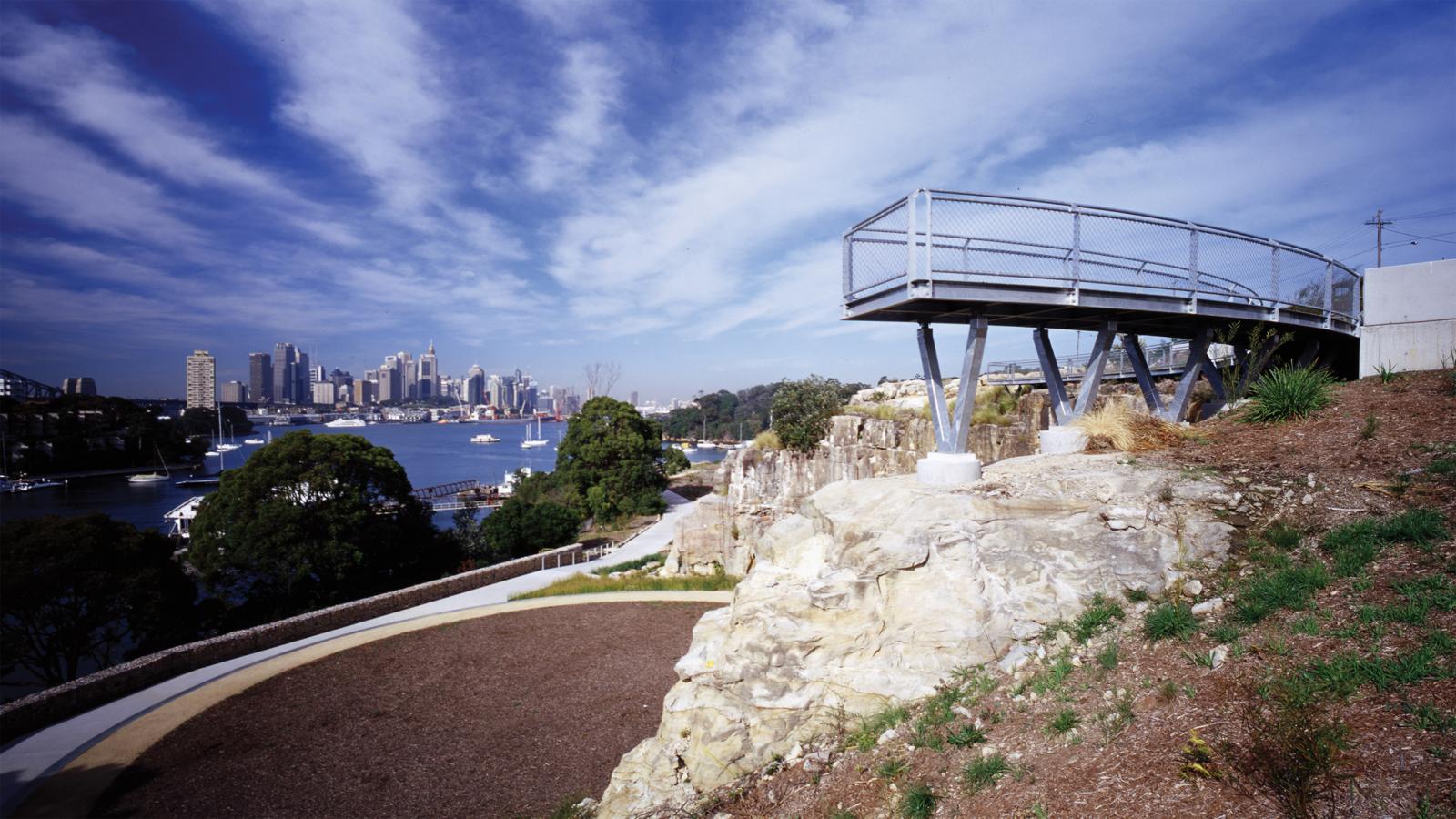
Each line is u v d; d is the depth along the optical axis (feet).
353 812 31.99
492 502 213.25
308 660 53.31
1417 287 36.19
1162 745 13.82
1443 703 11.94
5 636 60.59
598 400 149.89
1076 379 73.41
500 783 34.55
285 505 78.74
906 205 25.31
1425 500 19.44
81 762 36.86
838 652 22.89
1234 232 33.06
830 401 78.33
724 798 20.85
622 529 135.13
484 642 57.26
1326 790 10.97
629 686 47.26
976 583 22.39
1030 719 17.29
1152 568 21.52
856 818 16.52
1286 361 46.68
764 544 27.22
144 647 67.26
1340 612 15.92
